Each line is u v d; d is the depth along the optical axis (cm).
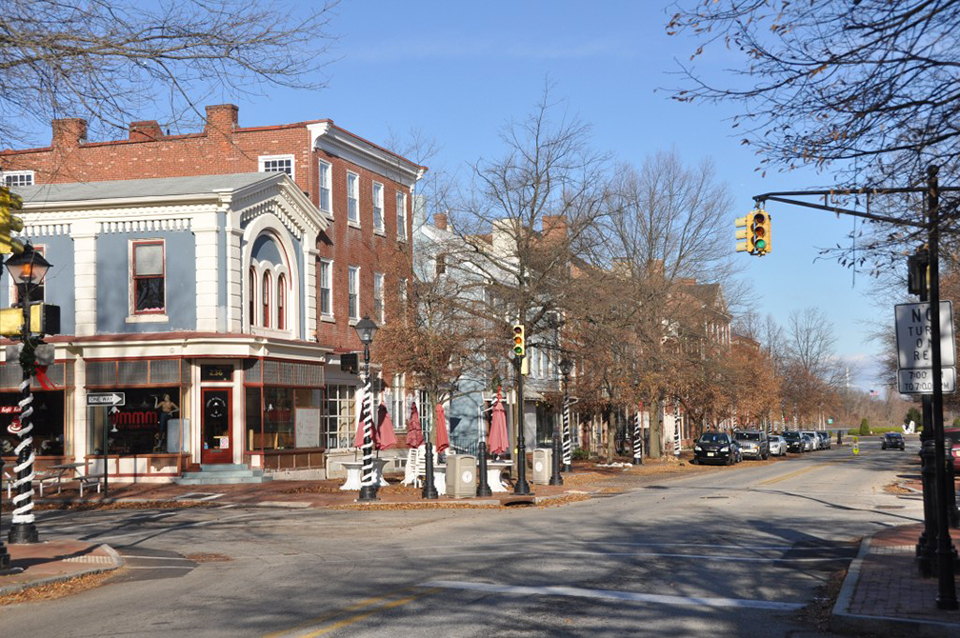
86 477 2923
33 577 1377
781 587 1296
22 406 1767
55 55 1255
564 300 3600
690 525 2109
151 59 1312
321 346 3628
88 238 3312
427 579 1358
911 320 1340
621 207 4422
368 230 4219
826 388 10531
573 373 5112
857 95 928
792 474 4291
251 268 3441
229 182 3403
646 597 1213
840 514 2344
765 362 7594
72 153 3956
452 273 3750
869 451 8400
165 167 3950
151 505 2697
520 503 2794
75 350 3253
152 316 3284
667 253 5025
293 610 1133
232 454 3259
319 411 3678
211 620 1084
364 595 1228
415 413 3309
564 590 1261
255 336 3231
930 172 994
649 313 4794
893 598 1130
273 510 2558
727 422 8406
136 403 3269
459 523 2217
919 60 895
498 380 3497
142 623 1079
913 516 2277
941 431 1129
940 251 1313
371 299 4203
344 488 3059
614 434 5731
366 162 4225
